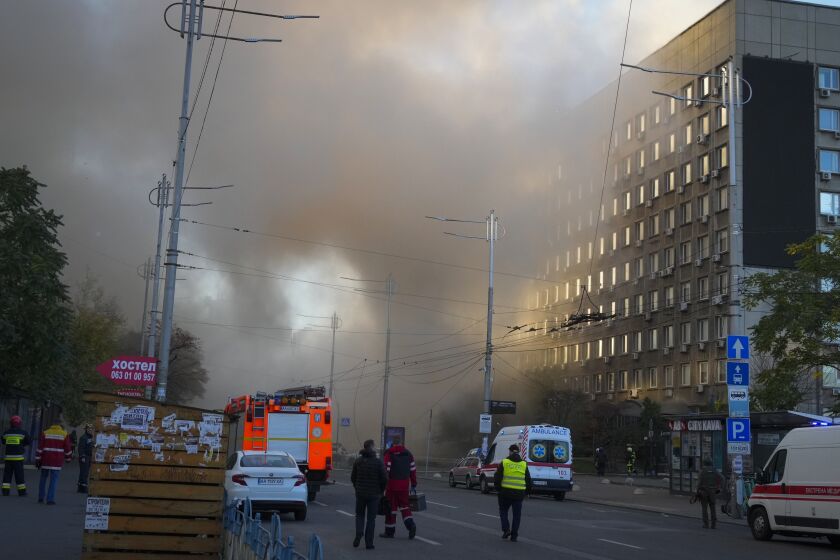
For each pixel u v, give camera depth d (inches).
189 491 481.7
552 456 1445.6
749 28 2561.5
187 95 1121.4
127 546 473.4
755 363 1937.7
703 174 2647.6
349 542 692.1
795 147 2539.4
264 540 342.6
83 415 1983.3
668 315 2787.9
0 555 522.3
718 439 1423.5
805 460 807.1
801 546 803.4
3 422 1534.2
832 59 2596.0
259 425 1098.7
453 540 725.9
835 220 2524.6
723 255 2512.3
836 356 1198.3
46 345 1293.1
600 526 931.3
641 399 2906.0
